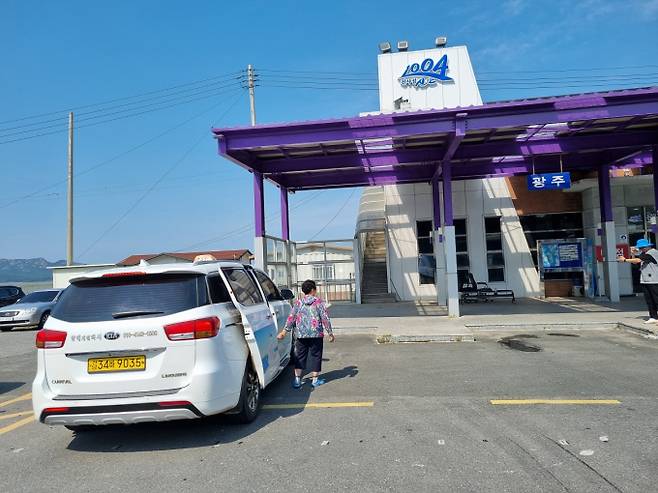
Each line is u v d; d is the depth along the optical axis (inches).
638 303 636.1
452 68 798.5
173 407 188.5
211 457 189.8
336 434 207.9
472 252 799.1
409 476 164.7
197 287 207.0
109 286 205.9
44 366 196.2
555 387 266.4
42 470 185.6
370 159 595.8
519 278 791.1
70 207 1122.7
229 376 204.4
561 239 766.5
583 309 586.2
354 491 155.9
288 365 349.7
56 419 191.8
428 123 472.7
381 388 278.8
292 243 741.9
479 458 176.6
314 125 478.0
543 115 457.7
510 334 451.2
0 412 275.3
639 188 754.8
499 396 253.0
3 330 737.6
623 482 154.9
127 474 178.1
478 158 580.4
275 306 297.4
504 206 798.5
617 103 449.4
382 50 821.2
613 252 666.2
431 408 237.0
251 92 1179.9
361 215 904.9
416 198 812.6
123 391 191.3
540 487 153.3
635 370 299.9
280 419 232.1
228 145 491.8
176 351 192.1
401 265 810.8
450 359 350.3
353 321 548.7
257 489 160.9
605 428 201.8
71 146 1133.1
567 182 578.9
